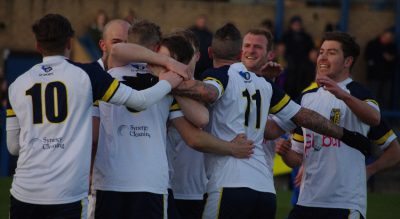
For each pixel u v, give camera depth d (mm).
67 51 9508
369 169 11008
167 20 32344
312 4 32594
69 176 9133
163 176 9711
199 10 32469
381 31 32750
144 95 9297
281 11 31812
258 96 10203
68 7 31750
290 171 22047
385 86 29500
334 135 10438
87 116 9266
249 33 10812
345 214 10641
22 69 29906
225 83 9992
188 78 9711
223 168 9922
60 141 9180
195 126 9836
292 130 11047
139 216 9531
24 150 9281
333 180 10680
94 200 9797
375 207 19031
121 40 11195
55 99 9219
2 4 31656
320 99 10938
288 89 26016
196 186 11336
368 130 10938
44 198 9133
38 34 9352
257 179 9953
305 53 26453
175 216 10359
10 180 21391
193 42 10414
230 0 32625
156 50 10141
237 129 10023
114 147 9672
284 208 18297
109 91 9227
